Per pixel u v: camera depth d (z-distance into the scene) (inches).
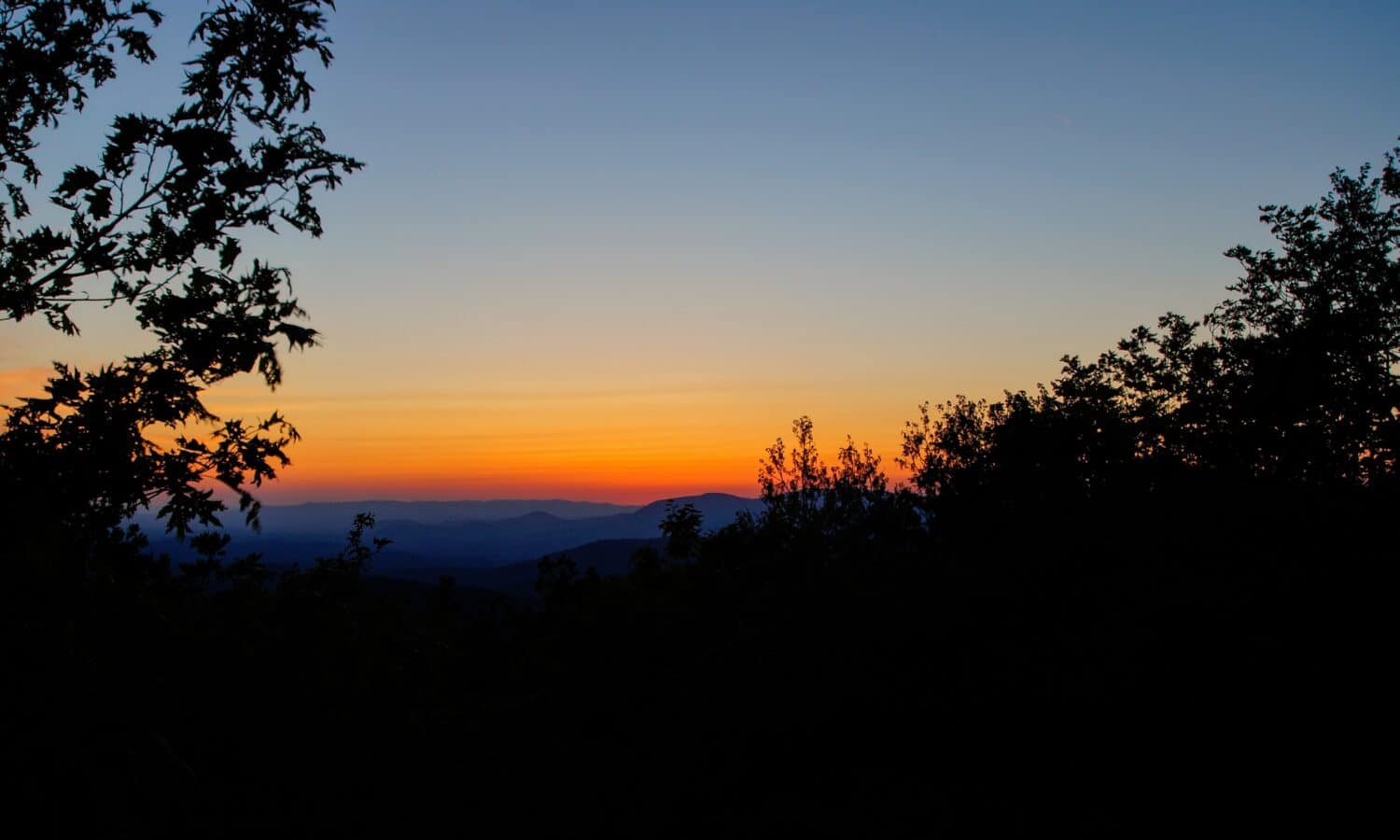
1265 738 267.6
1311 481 452.1
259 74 254.5
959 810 224.8
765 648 255.3
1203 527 374.3
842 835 211.5
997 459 475.8
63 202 249.6
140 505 215.3
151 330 227.8
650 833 207.0
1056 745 262.2
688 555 279.4
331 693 191.0
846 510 358.6
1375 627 308.3
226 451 225.6
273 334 235.3
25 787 141.3
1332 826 222.8
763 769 241.8
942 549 336.2
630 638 239.8
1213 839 213.9
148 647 172.1
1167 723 274.7
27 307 249.6
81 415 204.2
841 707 259.4
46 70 263.7
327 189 267.1
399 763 192.5
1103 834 216.5
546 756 217.0
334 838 176.9
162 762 155.0
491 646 230.5
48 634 156.9
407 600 239.9
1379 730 265.6
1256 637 308.2
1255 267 639.8
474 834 192.7
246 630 190.1
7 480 192.9
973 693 278.4
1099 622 319.6
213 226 253.1
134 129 249.0
